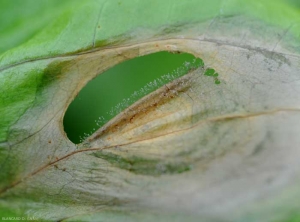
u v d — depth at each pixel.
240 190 0.05
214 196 0.05
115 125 0.06
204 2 0.06
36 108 0.06
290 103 0.06
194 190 0.05
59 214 0.06
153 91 0.06
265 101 0.06
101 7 0.06
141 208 0.06
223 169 0.05
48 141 0.06
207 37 0.06
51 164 0.06
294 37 0.06
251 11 0.06
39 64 0.06
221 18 0.06
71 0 0.06
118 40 0.06
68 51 0.06
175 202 0.05
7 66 0.06
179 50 0.06
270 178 0.05
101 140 0.06
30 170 0.06
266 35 0.06
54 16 0.06
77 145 0.06
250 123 0.06
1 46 0.06
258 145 0.05
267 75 0.06
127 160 0.06
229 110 0.06
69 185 0.06
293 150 0.05
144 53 0.06
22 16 0.06
